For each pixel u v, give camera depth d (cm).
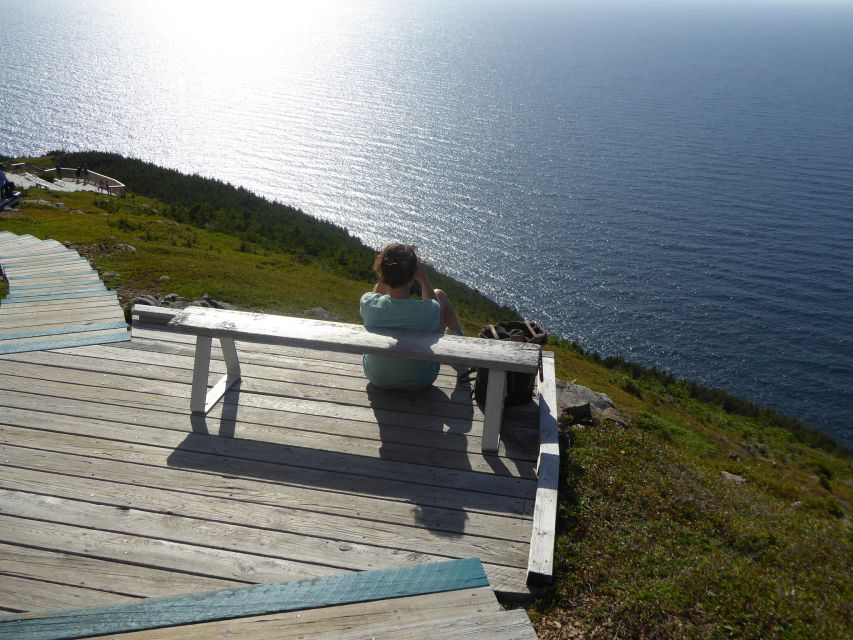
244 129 15675
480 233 9381
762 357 6644
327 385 576
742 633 340
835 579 448
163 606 313
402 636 280
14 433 474
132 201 3591
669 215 11138
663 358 6456
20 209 2448
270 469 446
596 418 693
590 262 8650
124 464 443
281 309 1287
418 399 558
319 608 317
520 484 445
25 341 645
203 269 1517
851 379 6353
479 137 16788
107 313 734
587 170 13962
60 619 304
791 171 14975
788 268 9081
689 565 400
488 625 286
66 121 15712
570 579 371
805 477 1688
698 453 1194
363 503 415
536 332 608
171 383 566
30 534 368
